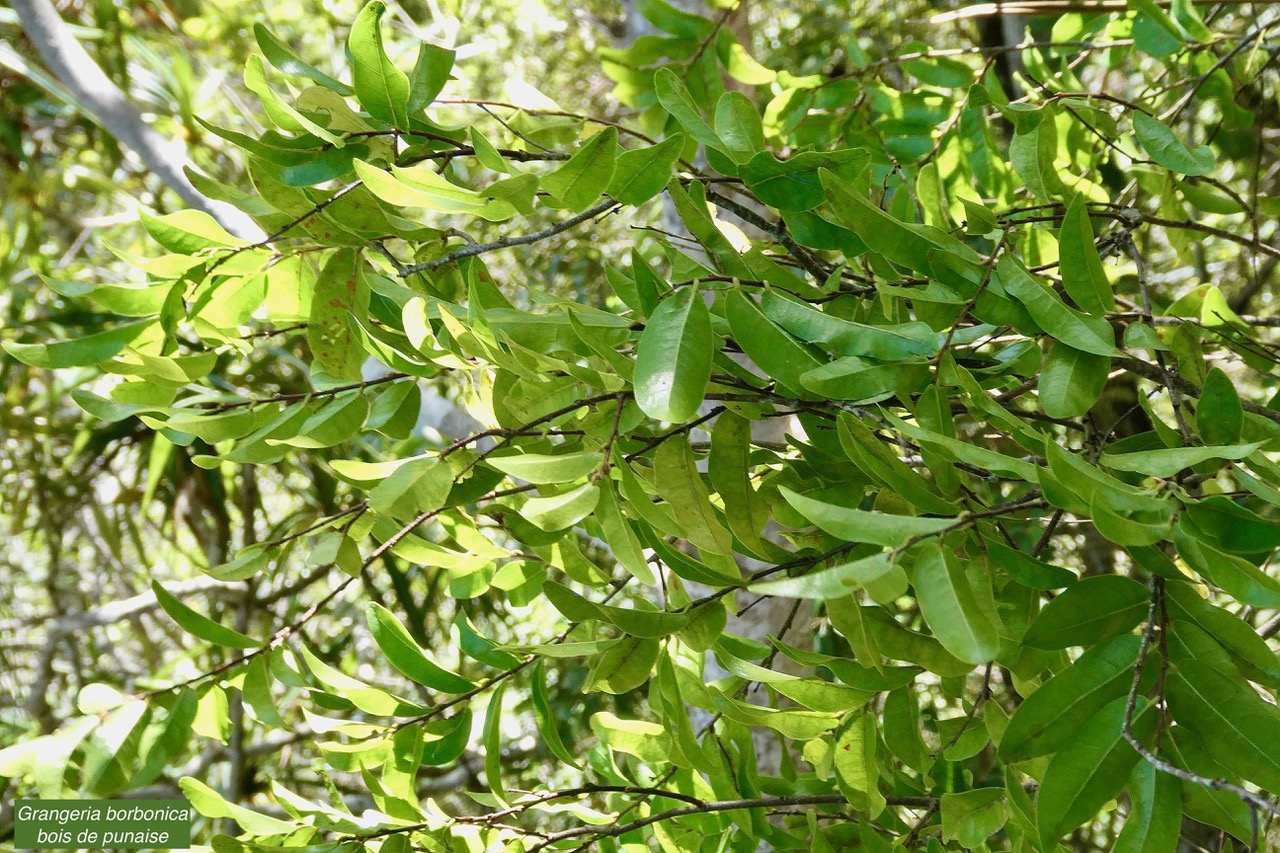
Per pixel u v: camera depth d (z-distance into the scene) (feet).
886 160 4.99
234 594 10.28
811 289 2.81
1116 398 6.06
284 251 2.83
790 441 2.75
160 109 8.37
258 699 2.82
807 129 5.32
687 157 4.92
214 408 2.74
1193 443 2.32
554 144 3.38
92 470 11.19
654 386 2.09
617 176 2.39
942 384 2.31
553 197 2.65
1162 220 3.13
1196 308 3.11
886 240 2.48
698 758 2.93
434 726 3.34
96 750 2.64
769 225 2.94
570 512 1.97
